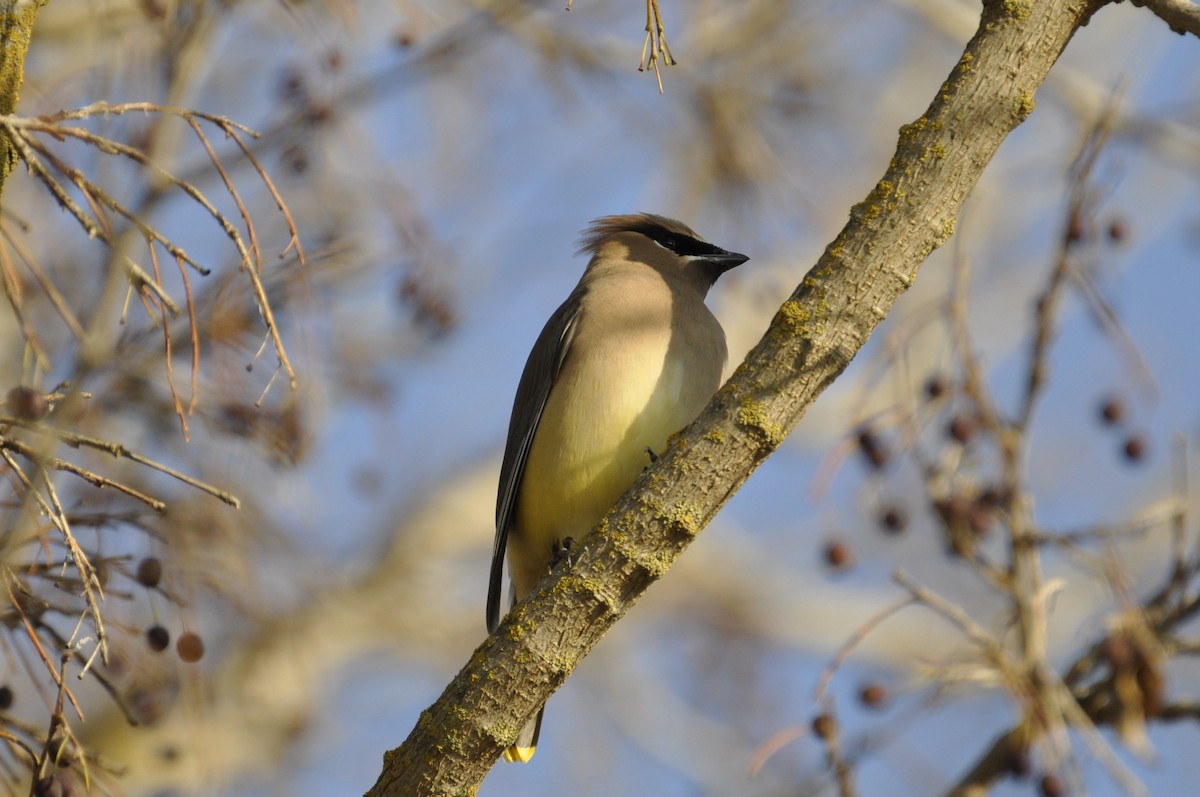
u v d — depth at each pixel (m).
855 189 16.38
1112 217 10.65
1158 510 9.38
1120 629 8.90
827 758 9.67
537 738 9.24
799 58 15.77
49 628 7.39
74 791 6.94
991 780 9.29
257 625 12.78
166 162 11.70
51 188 6.07
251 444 10.88
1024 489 9.31
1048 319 9.77
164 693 9.19
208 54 12.50
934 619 18.80
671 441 7.49
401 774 7.32
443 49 13.43
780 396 7.20
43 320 11.41
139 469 10.68
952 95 7.16
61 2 13.93
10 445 6.40
